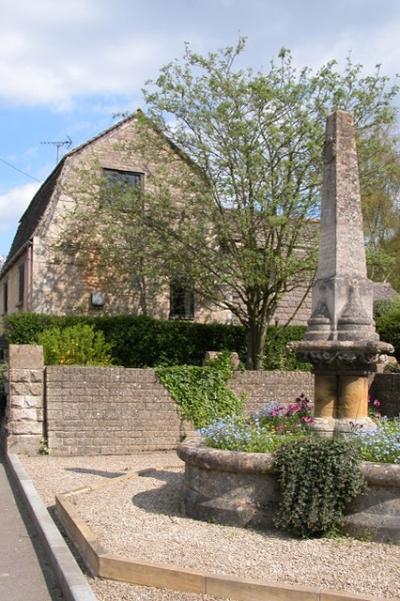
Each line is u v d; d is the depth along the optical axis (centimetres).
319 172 1477
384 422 798
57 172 2044
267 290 1595
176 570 493
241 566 514
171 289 1898
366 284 808
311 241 1571
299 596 453
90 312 1950
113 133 2033
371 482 592
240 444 687
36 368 1248
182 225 1625
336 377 782
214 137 1549
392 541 578
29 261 1917
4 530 730
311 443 617
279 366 1788
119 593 487
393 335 1781
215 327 1834
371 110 1588
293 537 597
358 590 463
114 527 630
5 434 1322
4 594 533
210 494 656
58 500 754
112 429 1266
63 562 557
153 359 1750
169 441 1296
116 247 1698
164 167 1630
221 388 1346
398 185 3234
